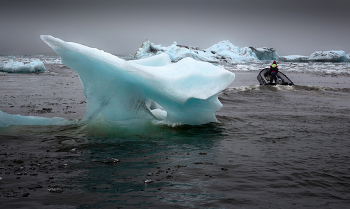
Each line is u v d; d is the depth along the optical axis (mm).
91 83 8148
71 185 4215
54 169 4863
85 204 3637
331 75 35719
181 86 8148
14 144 6336
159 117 9008
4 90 16750
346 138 7195
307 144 6633
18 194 3889
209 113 8836
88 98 8234
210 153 5918
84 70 8078
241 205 3674
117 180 4430
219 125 8641
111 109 8188
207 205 3654
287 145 6543
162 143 6691
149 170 4883
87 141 6719
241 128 8289
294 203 3754
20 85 19938
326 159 5539
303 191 4113
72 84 21906
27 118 8344
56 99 13633
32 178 4449
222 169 4941
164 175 4656
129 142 6730
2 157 5438
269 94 16641
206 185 4270
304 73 39375
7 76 27953
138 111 8242
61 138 6914
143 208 3547
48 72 35375
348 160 5484
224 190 4105
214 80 8438
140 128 8023
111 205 3615
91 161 5324
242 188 4184
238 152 6000
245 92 17359
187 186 4227
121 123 8141
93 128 7844
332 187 4266
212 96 8523
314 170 4938
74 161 5305
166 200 3770
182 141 6895
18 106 11383
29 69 33594
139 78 7793
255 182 4406
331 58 91938
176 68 8820
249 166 5113
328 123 8992
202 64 8969
